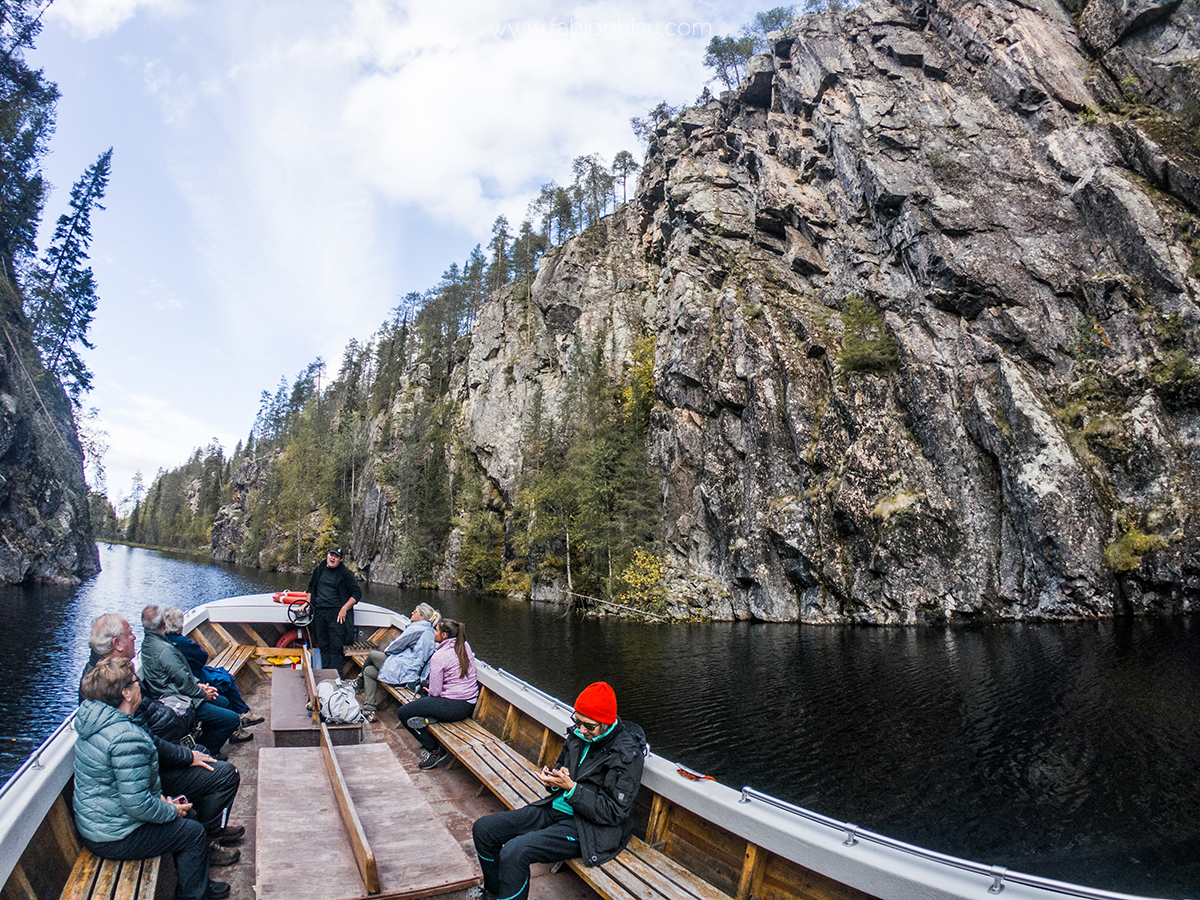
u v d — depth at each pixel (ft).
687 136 205.98
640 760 13.74
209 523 439.22
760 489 131.13
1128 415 104.12
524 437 205.67
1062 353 112.98
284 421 427.33
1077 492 101.50
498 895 12.50
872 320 129.08
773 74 174.09
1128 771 39.75
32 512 165.27
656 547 149.48
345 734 22.03
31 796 10.97
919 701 57.52
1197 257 105.50
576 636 105.19
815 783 40.40
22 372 159.43
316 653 30.55
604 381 185.47
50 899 11.46
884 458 116.37
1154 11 123.54
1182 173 110.52
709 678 69.77
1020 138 129.80
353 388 369.91
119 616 15.17
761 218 157.69
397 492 248.52
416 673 26.71
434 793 20.38
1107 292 110.73
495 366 248.93
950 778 40.24
